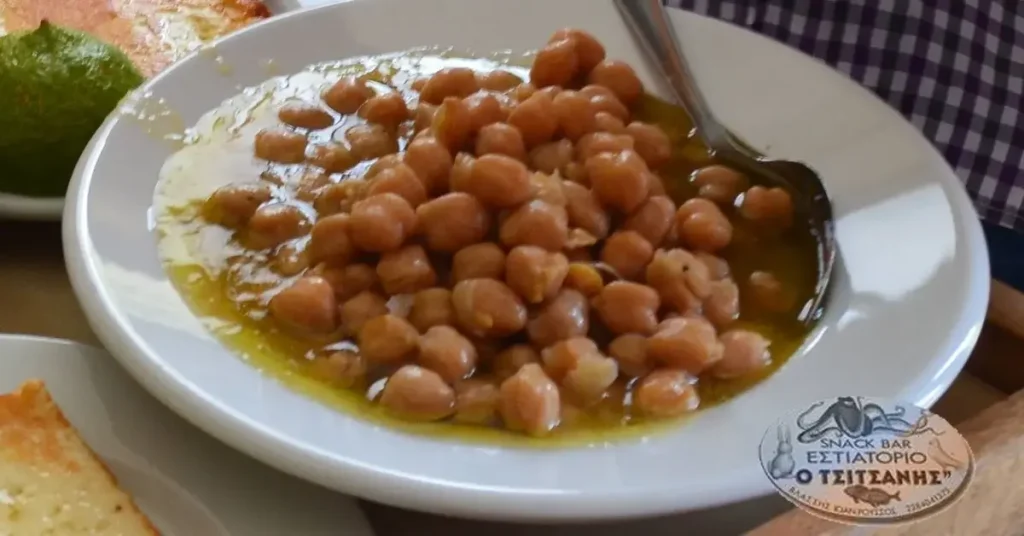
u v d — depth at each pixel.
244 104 0.26
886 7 0.31
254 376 0.20
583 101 0.25
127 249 0.22
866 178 0.25
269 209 0.23
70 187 0.22
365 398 0.20
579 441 0.19
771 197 0.25
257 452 0.18
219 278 0.22
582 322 0.22
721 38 0.29
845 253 0.23
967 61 0.31
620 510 0.17
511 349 0.21
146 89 0.25
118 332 0.19
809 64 0.27
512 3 0.30
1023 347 0.23
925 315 0.21
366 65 0.29
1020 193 0.32
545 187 0.23
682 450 0.19
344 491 0.18
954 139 0.32
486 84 0.28
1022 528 0.18
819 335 0.22
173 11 0.31
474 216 0.23
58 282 0.24
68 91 0.24
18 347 0.21
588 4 0.30
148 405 0.20
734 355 0.21
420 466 0.18
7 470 0.19
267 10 0.32
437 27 0.30
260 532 0.19
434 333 0.21
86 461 0.19
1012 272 0.32
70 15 0.30
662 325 0.21
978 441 0.20
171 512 0.19
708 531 0.20
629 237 0.23
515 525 0.20
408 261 0.22
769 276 0.23
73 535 0.18
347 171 0.25
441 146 0.24
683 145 0.27
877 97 0.26
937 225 0.23
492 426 0.20
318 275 0.22
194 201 0.24
